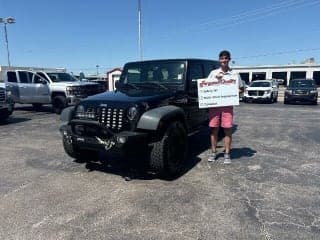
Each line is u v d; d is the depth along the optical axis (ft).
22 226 11.85
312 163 19.47
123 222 12.08
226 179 16.60
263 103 70.59
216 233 11.23
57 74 50.06
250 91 71.46
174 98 18.51
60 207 13.43
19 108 55.06
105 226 11.80
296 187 15.44
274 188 15.33
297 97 65.62
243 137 27.78
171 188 15.42
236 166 18.79
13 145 25.34
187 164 19.27
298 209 13.07
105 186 15.79
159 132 16.17
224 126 18.78
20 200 14.17
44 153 22.53
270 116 43.98
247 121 38.45
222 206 13.37
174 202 13.80
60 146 24.76
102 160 20.21
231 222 12.01
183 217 12.43
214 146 19.71
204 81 18.34
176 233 11.26
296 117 42.65
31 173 17.99
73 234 11.28
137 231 11.42
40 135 29.66
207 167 18.63
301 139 26.91
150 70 21.21
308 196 14.37
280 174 17.37
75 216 12.60
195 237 10.99
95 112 16.55
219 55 18.10
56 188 15.60
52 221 12.21
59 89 45.65
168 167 16.30
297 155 21.39
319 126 34.32
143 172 17.88
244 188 15.34
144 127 15.51
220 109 18.66
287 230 11.39
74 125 17.04
